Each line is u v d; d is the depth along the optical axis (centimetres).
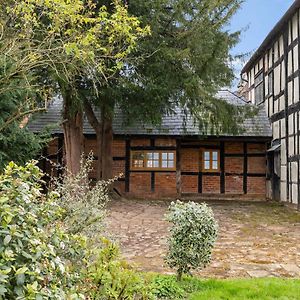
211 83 1290
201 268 524
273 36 1559
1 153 782
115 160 1670
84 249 280
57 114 1634
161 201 1513
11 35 712
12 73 700
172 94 1252
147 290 344
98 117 1577
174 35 1199
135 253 662
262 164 1698
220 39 1194
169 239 488
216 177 1709
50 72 978
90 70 834
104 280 296
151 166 1670
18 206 213
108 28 733
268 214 1199
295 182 1349
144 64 1155
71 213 408
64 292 217
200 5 1165
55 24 689
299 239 810
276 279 507
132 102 1220
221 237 827
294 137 1366
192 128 1647
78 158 1317
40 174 252
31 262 202
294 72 1364
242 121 1430
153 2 1118
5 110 811
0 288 175
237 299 422
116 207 1267
